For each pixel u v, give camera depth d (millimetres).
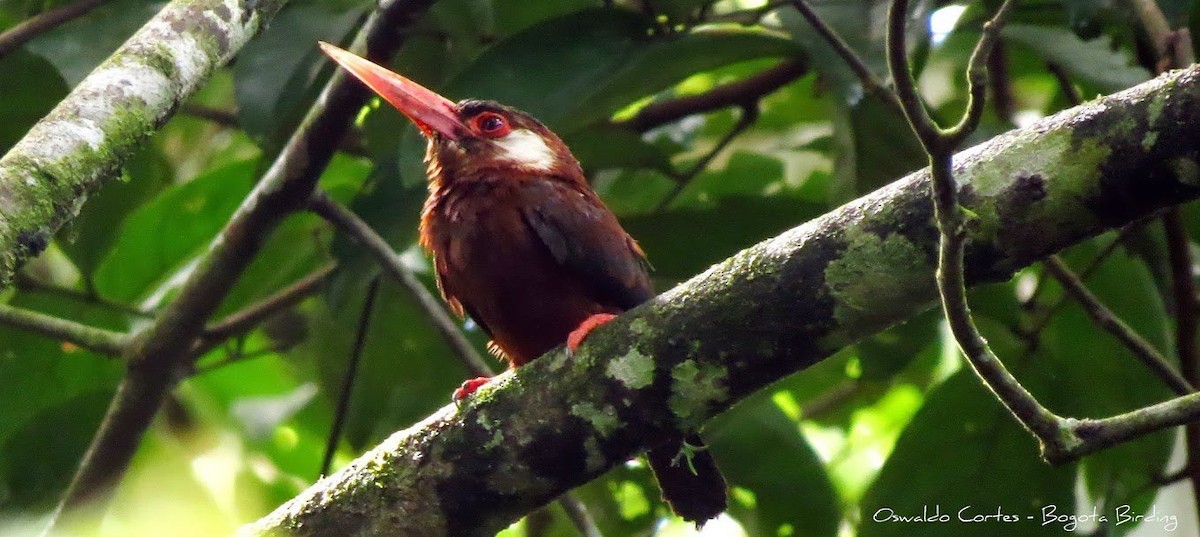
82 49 10094
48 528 8789
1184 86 5512
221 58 6773
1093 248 10656
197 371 11391
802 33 9250
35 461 10711
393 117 10805
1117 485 10375
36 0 11391
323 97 9039
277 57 9867
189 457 11758
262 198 9383
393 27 8961
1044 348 10344
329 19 10000
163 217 11383
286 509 6879
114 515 10391
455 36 10680
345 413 10688
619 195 12320
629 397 6336
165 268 11695
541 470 6531
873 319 6078
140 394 9797
